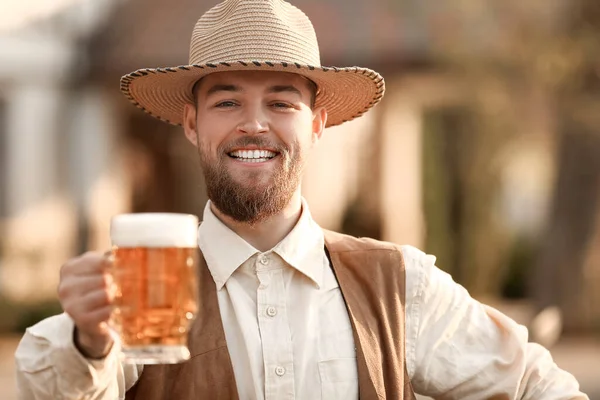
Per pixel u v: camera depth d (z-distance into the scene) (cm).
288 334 369
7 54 1902
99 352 301
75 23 1925
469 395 395
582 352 1452
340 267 389
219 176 369
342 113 439
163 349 279
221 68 362
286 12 389
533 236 2292
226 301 373
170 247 278
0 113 1973
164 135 2058
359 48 1669
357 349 371
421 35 1625
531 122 1692
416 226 1988
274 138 371
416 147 1983
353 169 2002
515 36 1504
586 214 1666
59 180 2005
